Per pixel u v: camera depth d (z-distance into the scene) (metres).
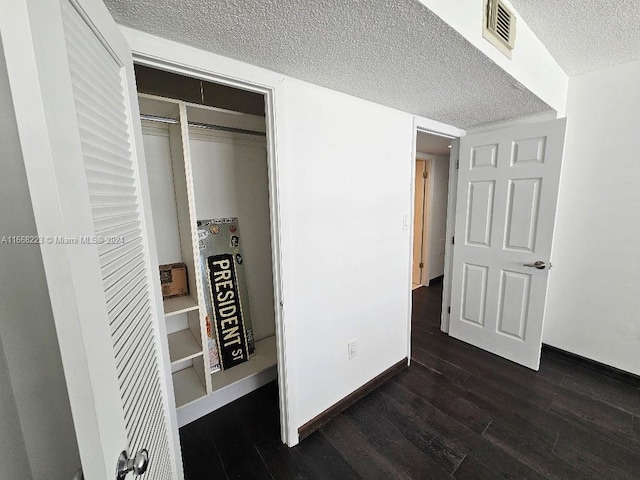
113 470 0.48
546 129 1.88
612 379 2.01
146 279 0.86
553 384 1.97
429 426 1.62
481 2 1.05
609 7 1.30
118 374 0.56
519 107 1.83
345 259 1.67
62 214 0.40
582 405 1.76
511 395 1.86
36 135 0.37
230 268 1.90
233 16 0.83
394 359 2.12
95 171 0.56
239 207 1.97
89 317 0.44
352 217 1.67
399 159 1.92
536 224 1.99
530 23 1.43
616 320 2.04
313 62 1.14
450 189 2.58
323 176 1.49
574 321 2.24
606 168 2.00
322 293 1.58
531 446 1.47
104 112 0.63
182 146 1.42
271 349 2.05
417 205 4.14
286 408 1.49
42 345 0.57
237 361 1.89
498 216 2.18
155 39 0.93
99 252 0.53
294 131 1.34
